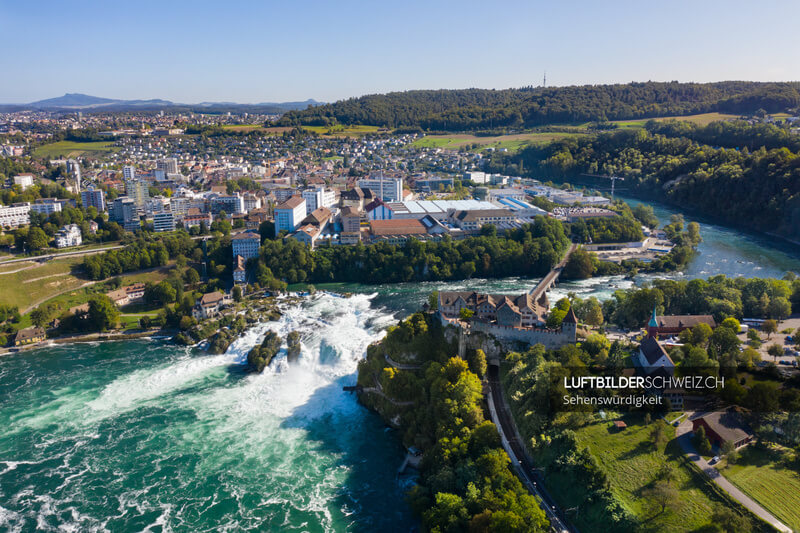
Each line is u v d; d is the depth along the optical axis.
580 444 177.25
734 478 157.88
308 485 196.38
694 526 143.75
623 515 149.00
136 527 177.38
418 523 177.75
